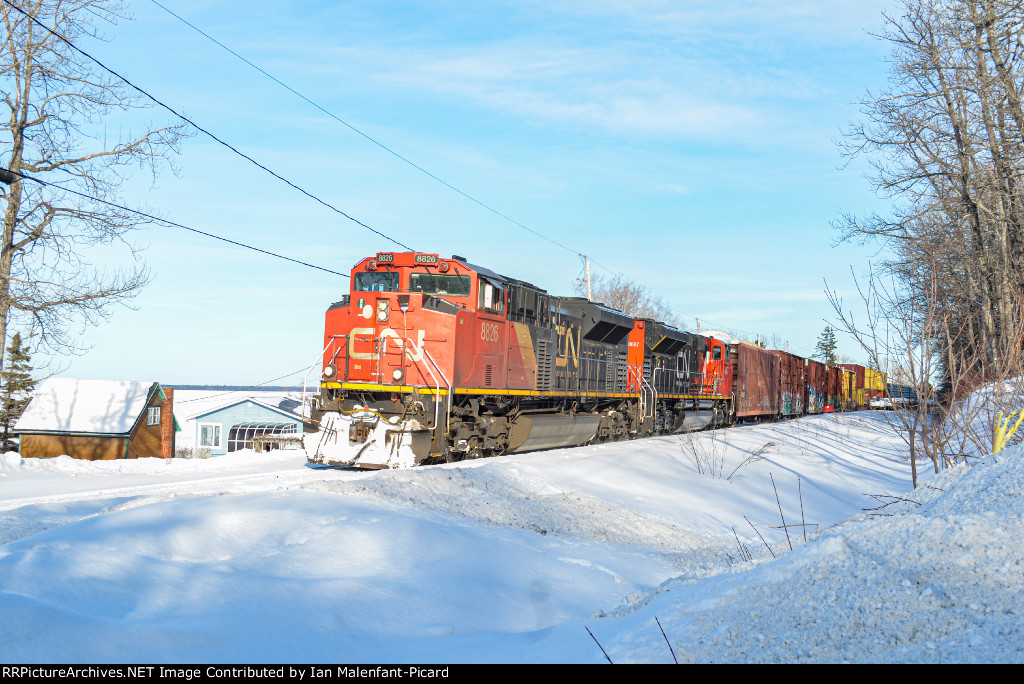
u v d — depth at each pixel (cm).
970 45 2383
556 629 602
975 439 1379
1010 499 574
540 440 2183
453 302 1781
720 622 493
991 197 2595
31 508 1130
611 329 2559
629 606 678
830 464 2334
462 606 703
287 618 596
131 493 1433
